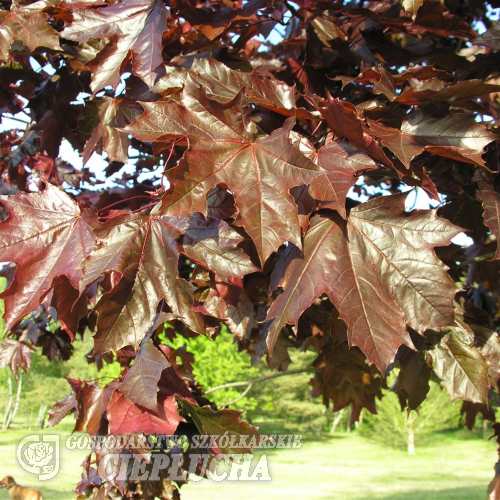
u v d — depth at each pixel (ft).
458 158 4.96
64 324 5.23
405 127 5.38
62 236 5.23
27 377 80.28
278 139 4.76
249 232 4.50
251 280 7.04
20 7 6.35
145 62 6.21
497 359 6.48
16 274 4.99
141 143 11.08
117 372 41.27
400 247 4.77
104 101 7.41
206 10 7.53
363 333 4.58
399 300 4.67
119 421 5.13
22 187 11.26
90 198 11.34
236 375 58.65
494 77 7.93
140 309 4.67
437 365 6.42
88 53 7.02
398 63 8.57
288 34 10.63
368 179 13.03
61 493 42.16
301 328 8.70
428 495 58.08
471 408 10.92
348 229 4.94
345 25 8.89
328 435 113.39
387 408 93.97
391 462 83.61
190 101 4.84
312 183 4.76
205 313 5.59
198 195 4.43
